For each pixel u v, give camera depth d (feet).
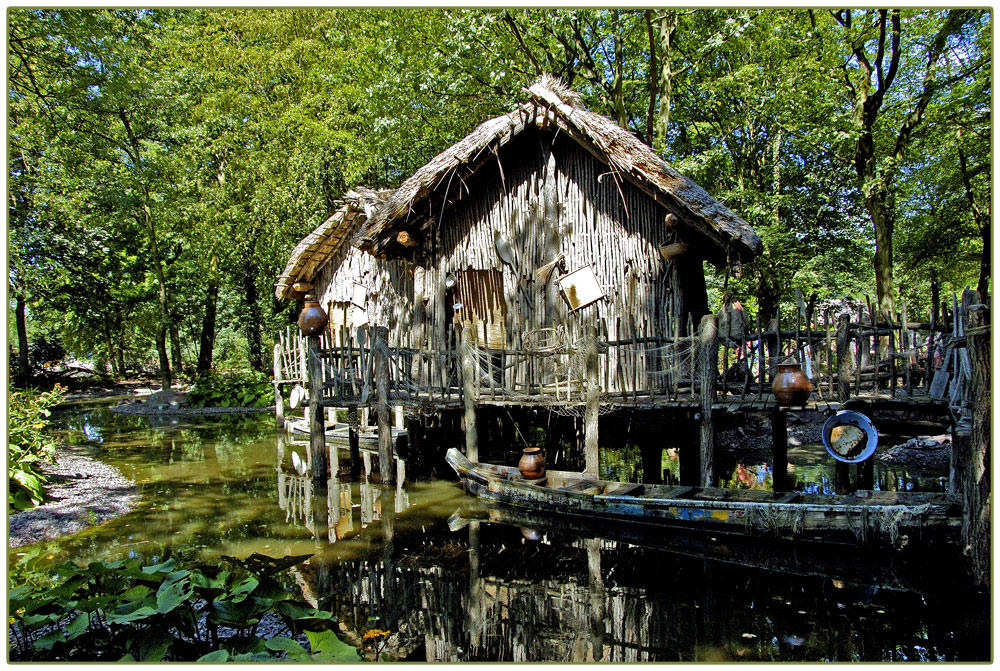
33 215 65.31
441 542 23.54
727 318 26.81
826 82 52.85
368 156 60.59
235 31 73.20
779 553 20.77
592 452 27.84
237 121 71.10
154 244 77.66
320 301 53.88
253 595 14.19
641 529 23.45
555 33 50.88
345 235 50.01
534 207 36.17
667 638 15.96
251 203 68.39
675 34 56.18
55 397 33.45
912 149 58.90
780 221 58.75
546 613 17.61
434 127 59.82
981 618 16.83
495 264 37.27
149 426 57.88
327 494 31.01
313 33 69.67
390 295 44.52
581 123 31.55
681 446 30.45
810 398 25.41
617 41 53.42
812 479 33.17
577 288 34.30
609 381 32.78
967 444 18.03
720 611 17.60
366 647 15.61
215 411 70.49
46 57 50.29
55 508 27.12
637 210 32.91
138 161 73.92
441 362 34.71
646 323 32.12
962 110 49.80
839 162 59.47
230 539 23.54
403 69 53.72
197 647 13.89
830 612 17.39
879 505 19.12
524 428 43.34
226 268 86.99
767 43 53.21
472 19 47.29
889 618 16.98
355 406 33.22
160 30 74.43
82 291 84.33
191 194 76.23
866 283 65.67
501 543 23.47
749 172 66.03
